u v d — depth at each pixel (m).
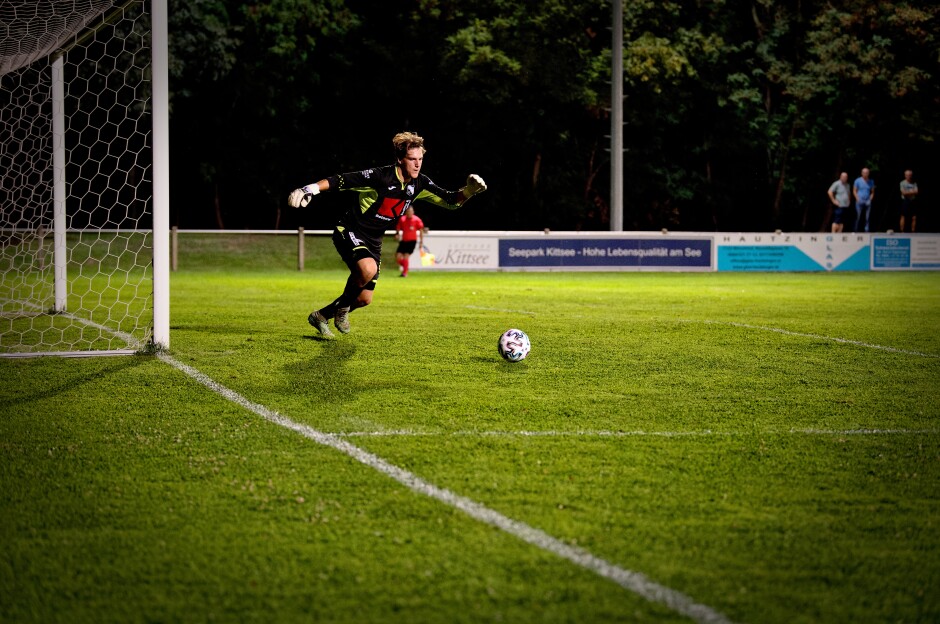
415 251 31.45
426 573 4.61
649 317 16.69
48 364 10.65
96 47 35.75
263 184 48.88
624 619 4.13
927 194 54.34
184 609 4.24
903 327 15.47
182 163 47.84
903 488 6.11
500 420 7.96
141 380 9.67
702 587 4.48
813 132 52.06
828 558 4.86
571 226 52.88
